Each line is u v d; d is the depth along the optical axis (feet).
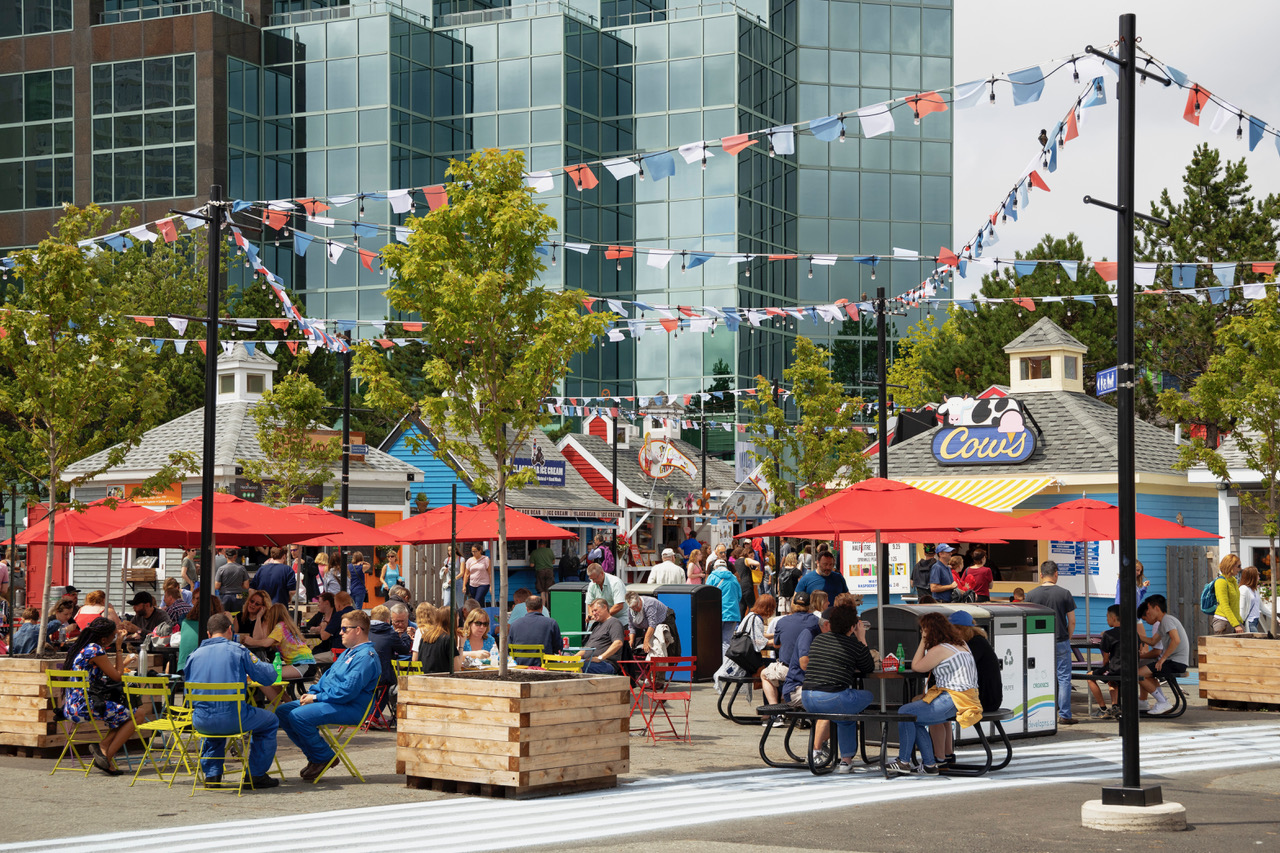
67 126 176.86
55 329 47.03
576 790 34.99
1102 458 78.79
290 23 174.91
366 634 37.19
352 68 168.66
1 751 41.86
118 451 48.52
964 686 37.60
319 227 168.04
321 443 92.99
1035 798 34.01
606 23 179.52
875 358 175.73
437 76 171.32
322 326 57.62
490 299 37.45
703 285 164.86
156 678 37.40
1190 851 27.22
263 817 31.12
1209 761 41.11
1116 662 51.62
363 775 37.86
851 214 177.17
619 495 132.36
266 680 36.27
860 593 80.23
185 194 169.89
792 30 178.40
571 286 163.84
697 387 164.35
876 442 111.45
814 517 40.22
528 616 49.14
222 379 104.32
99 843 27.99
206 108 168.96
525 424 38.58
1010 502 77.00
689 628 65.41
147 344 54.19
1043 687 46.73
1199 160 124.16
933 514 39.99
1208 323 118.73
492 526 57.82
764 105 171.32
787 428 90.74
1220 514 79.71
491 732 33.94
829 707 37.68
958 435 83.92
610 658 47.39
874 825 30.12
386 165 166.71
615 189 169.68
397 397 38.78
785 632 46.32
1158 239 125.29
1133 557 30.94
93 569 94.12
